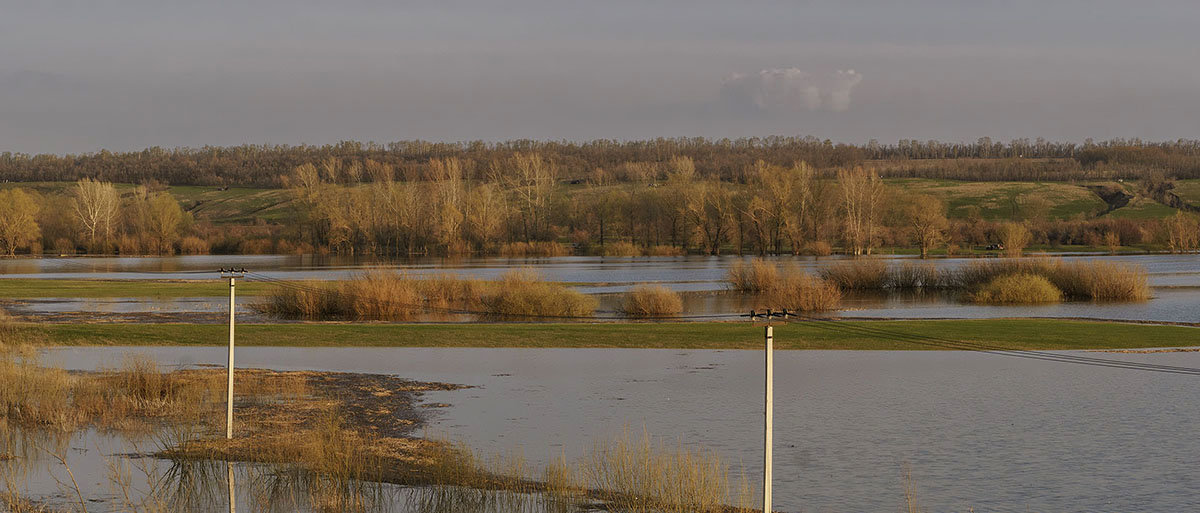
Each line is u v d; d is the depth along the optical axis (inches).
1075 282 2448.3
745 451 803.4
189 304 2169.0
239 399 999.6
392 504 650.2
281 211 7219.5
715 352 1407.5
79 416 884.6
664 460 698.8
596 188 7440.9
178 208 5137.8
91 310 2016.5
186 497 662.5
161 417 903.1
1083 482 714.2
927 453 798.5
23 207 4884.4
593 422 914.7
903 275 2741.1
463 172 7322.8
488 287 2175.2
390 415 942.4
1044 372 1218.6
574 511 629.6
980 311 2085.4
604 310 2113.7
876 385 1120.2
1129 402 1015.6
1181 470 748.0
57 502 650.2
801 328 1659.7
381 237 4845.0
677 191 4813.0
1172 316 1952.5
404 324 1731.1
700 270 3560.5
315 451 714.2
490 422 914.1
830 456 788.6
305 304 1952.5
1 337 1425.9
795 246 4352.9
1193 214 6136.8
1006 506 658.8
